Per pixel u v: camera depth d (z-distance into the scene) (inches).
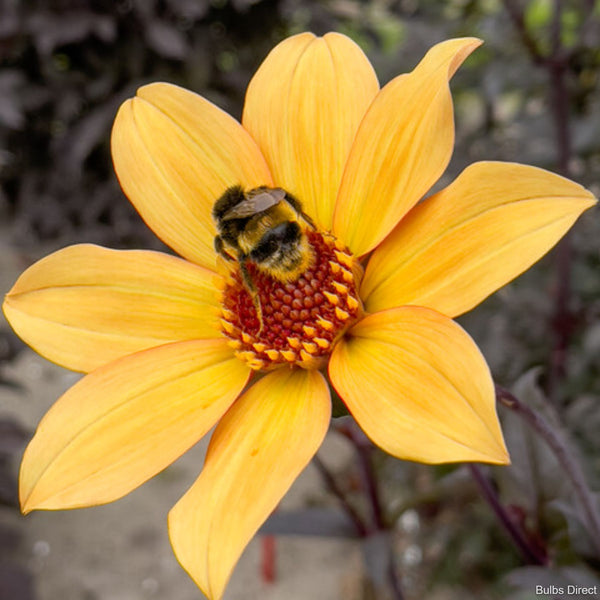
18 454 14.9
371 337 4.9
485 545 10.8
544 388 10.8
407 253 5.0
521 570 6.0
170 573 13.1
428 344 4.5
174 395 5.2
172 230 5.9
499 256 4.5
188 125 5.9
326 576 12.7
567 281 10.5
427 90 5.0
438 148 4.9
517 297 10.8
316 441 4.6
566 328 10.5
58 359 5.5
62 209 21.5
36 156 21.5
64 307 5.6
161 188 5.9
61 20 18.3
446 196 4.9
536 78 10.8
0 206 23.3
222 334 5.5
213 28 20.3
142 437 5.0
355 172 5.3
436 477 7.8
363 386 4.6
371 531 7.5
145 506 14.2
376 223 5.3
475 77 11.9
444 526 11.3
